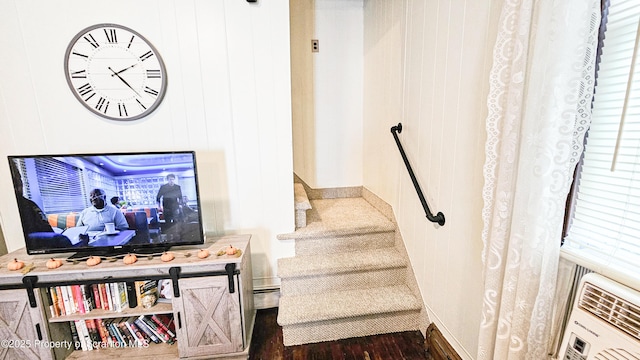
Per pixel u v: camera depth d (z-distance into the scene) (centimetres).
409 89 194
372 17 261
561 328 93
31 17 167
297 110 292
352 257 213
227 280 158
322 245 221
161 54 179
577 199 92
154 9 174
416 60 183
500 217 100
